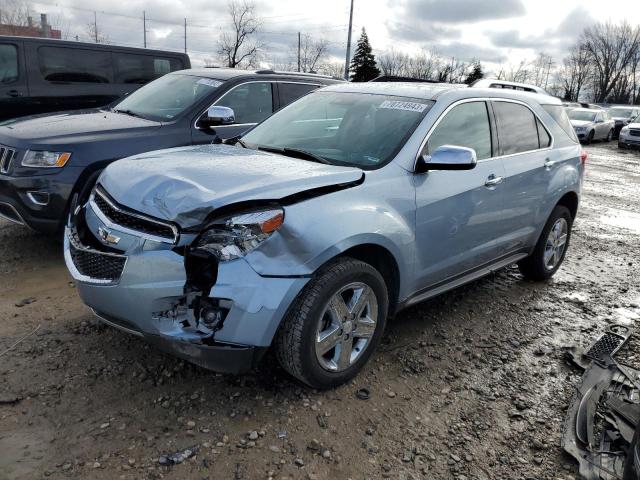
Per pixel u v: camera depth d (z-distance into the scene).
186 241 2.73
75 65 8.77
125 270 2.81
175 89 6.49
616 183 12.42
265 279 2.74
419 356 3.74
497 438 2.96
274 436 2.82
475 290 5.04
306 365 3.00
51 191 4.84
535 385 3.50
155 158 3.50
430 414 3.12
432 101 3.93
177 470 2.55
